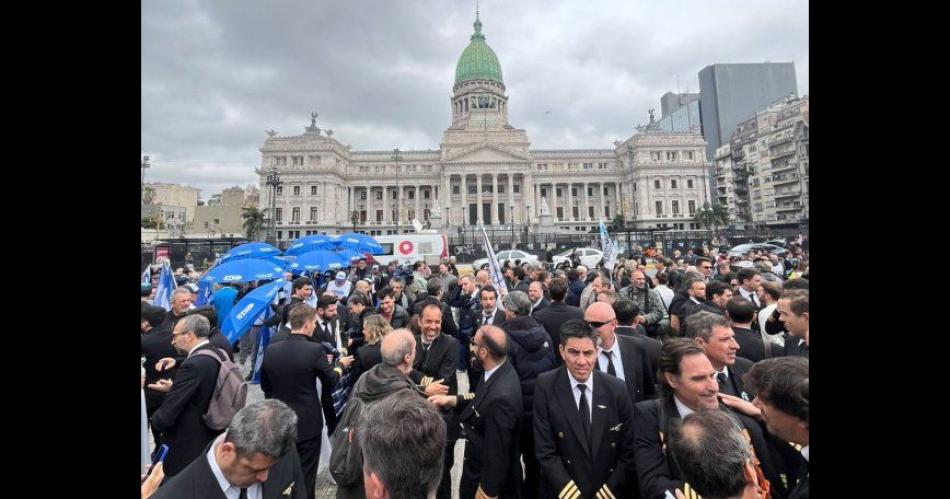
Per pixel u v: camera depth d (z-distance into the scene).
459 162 97.12
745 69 113.31
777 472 3.67
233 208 85.56
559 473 4.46
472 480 4.94
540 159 105.25
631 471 4.49
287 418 3.15
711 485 2.65
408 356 4.86
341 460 4.20
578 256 37.88
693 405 3.86
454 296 11.41
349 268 22.12
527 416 5.78
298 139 96.44
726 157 101.00
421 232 46.66
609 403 4.59
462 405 5.65
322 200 94.81
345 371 7.48
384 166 104.31
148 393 6.57
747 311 6.03
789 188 79.12
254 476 3.15
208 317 7.43
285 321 9.66
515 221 102.19
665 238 48.00
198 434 5.20
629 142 102.12
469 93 113.62
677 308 8.35
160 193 78.94
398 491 2.64
